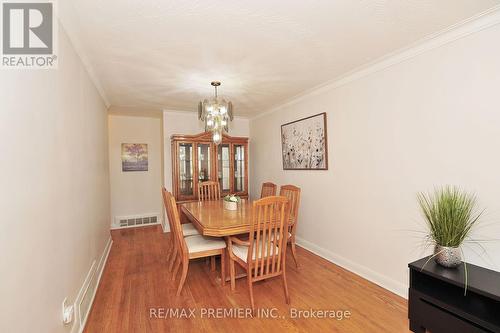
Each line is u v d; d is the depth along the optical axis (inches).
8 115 36.0
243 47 78.5
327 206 116.4
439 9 60.4
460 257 63.2
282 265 80.6
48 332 47.5
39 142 46.4
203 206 119.3
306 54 83.8
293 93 127.5
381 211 90.9
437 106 73.7
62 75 61.2
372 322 70.3
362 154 98.1
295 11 60.6
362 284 92.3
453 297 60.3
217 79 106.1
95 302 81.4
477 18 63.4
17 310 36.6
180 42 74.7
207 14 61.1
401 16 63.1
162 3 56.6
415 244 79.8
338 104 109.2
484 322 51.7
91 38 71.1
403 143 83.1
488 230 63.6
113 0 54.9
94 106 102.3
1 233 33.1
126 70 94.9
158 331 67.0
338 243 110.4
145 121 187.5
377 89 91.6
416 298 64.0
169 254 115.0
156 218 189.2
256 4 57.7
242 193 174.1
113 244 140.8
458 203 62.9
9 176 35.6
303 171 132.7
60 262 55.0
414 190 80.0
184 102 143.3
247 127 191.9
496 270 62.0
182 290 88.6
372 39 74.5
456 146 69.5
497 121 61.7
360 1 57.2
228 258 97.9
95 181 101.3
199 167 163.0
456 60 69.1
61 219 56.7
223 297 83.8
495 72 61.9
